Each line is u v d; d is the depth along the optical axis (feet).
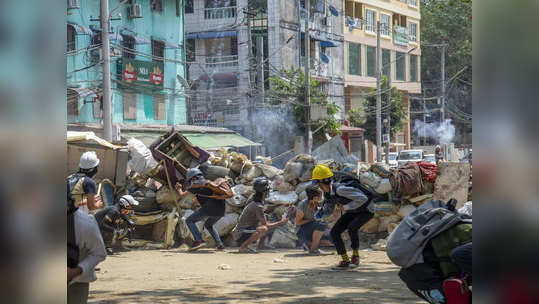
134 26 107.24
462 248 12.15
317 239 35.65
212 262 32.48
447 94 214.69
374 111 170.09
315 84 131.95
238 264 31.42
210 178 42.73
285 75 134.10
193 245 38.63
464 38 218.38
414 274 13.48
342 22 169.89
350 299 19.71
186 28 140.56
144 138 99.30
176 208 41.98
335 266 28.58
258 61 123.85
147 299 20.21
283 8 139.64
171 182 41.63
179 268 29.86
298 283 23.93
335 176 29.50
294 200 40.24
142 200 40.98
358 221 28.32
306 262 32.12
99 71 96.43
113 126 91.20
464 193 36.73
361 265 30.12
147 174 41.73
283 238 39.58
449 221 13.16
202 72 138.31
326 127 131.34
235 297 20.52
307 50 115.65
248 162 43.29
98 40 97.50
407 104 198.80
